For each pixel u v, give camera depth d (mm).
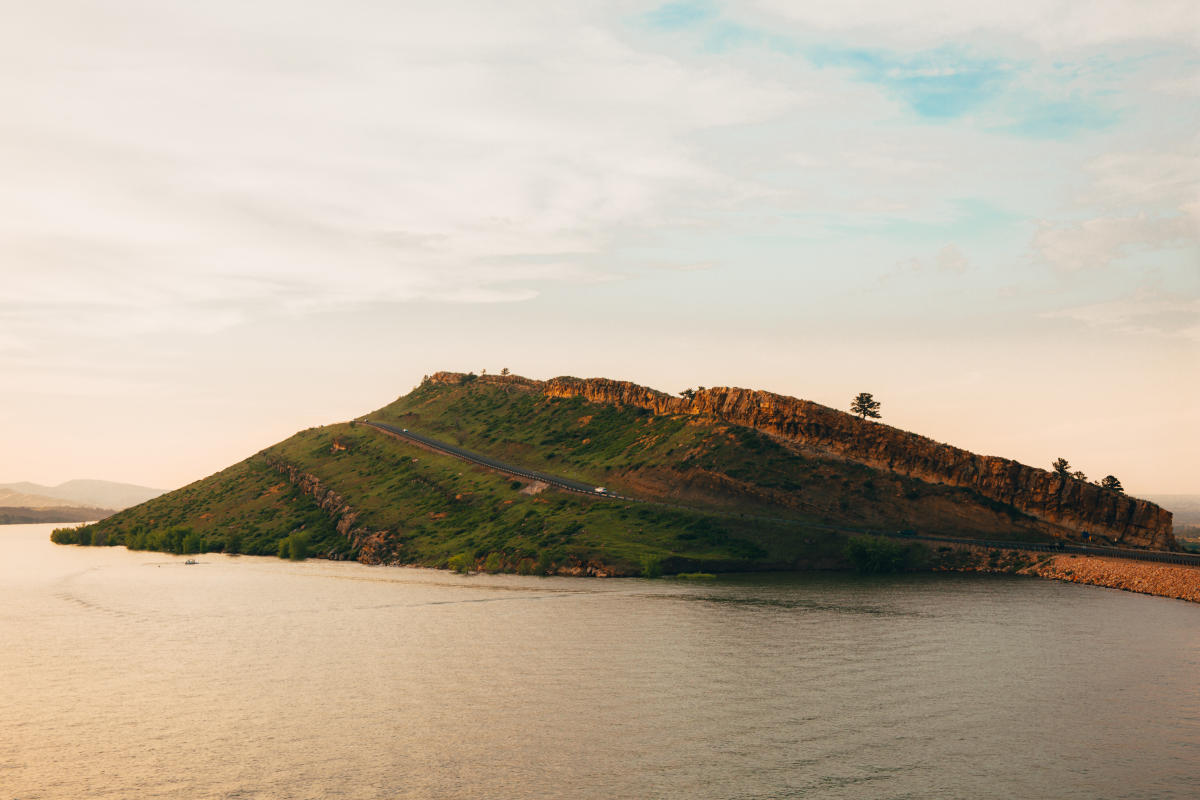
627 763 52219
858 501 171875
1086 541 156625
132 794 48500
